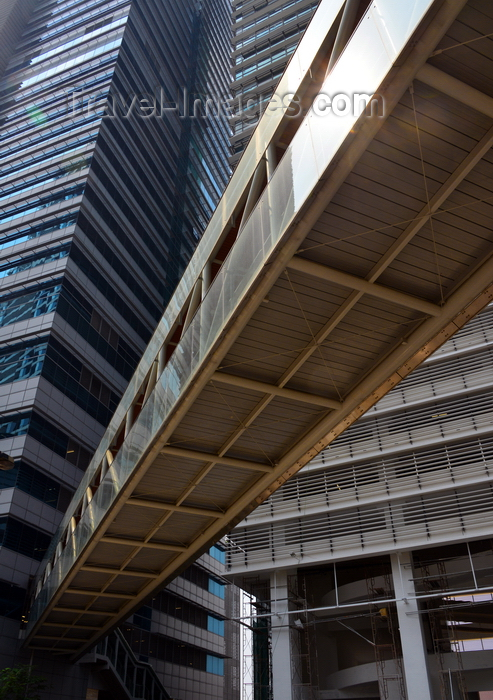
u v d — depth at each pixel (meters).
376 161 8.83
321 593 32.88
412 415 28.42
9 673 24.94
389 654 31.52
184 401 13.32
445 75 7.58
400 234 9.99
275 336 12.23
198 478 16.34
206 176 81.94
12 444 35.38
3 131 58.59
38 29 68.88
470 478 25.66
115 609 25.53
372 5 8.29
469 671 26.31
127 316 50.97
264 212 10.89
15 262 45.75
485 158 8.73
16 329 41.19
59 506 37.06
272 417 14.49
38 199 49.50
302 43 11.16
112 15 65.62
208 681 56.06
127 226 54.00
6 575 31.20
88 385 43.28
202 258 14.70
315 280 10.80
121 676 37.34
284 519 29.14
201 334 13.18
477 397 27.23
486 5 7.07
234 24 58.28
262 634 36.06
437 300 11.39
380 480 27.80
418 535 25.75
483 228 9.88
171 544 19.98
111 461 19.80
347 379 13.50
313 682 30.02
